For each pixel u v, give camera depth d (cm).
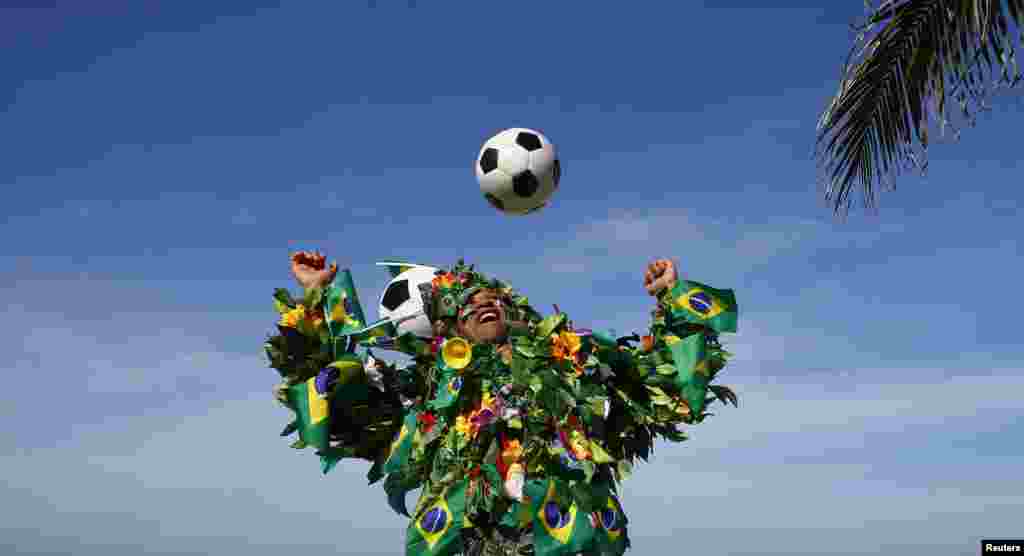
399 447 410
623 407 446
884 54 590
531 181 434
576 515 392
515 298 449
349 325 412
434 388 420
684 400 434
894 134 616
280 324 405
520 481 386
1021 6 537
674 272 446
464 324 426
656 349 447
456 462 398
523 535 395
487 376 409
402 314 439
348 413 421
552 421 405
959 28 560
